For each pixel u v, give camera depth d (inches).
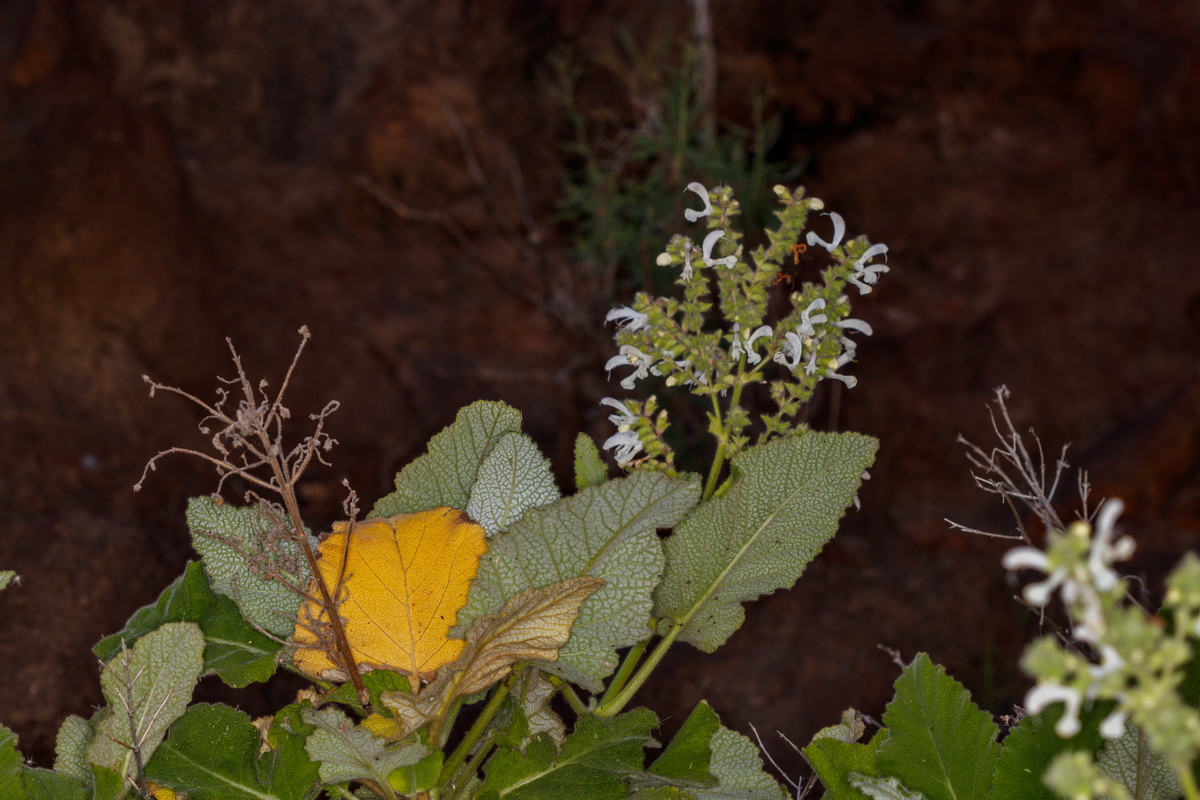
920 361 132.9
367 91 133.6
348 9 135.0
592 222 129.5
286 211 129.8
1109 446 128.0
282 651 34.2
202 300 121.7
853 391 130.6
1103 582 26.5
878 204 141.0
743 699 100.3
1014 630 110.6
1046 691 26.7
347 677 33.3
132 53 126.0
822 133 143.8
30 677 78.2
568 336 131.1
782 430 34.4
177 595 34.9
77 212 114.3
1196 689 32.1
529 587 33.2
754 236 117.3
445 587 33.2
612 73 140.8
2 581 34.0
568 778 32.8
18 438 104.3
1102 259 138.8
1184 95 145.9
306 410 125.2
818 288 34.0
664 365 34.2
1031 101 144.9
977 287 136.6
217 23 129.7
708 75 134.0
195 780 32.9
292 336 126.8
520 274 134.2
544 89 141.9
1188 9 148.6
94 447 106.8
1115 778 32.7
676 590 34.1
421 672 33.1
